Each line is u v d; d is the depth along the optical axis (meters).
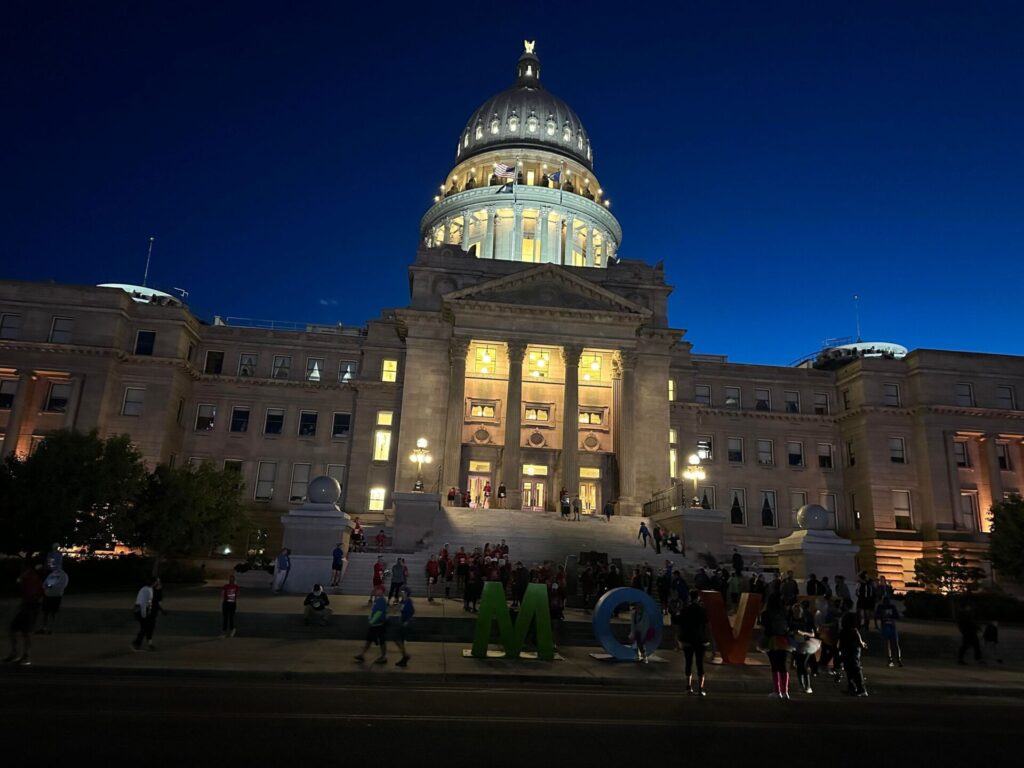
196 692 14.73
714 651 24.45
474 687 17.14
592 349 59.34
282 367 65.31
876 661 25.19
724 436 68.12
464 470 59.97
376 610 19.59
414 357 60.28
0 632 22.77
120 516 39.56
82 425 55.91
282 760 9.69
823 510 42.09
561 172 87.38
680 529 46.06
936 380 65.06
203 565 47.97
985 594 41.88
